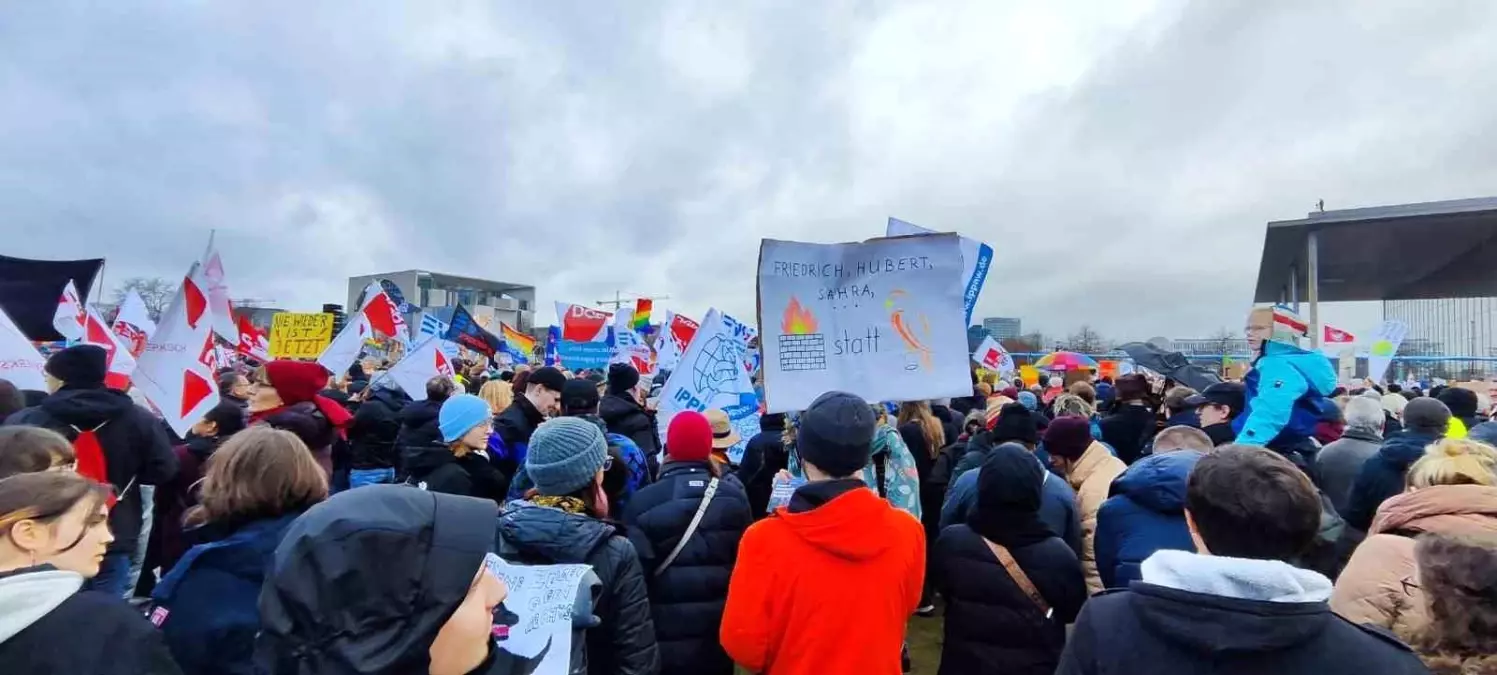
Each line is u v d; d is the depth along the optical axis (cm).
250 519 266
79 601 176
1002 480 318
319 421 454
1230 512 168
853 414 261
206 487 269
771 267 442
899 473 438
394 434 678
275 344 1339
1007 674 310
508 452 560
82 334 815
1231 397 582
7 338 575
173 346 508
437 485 412
